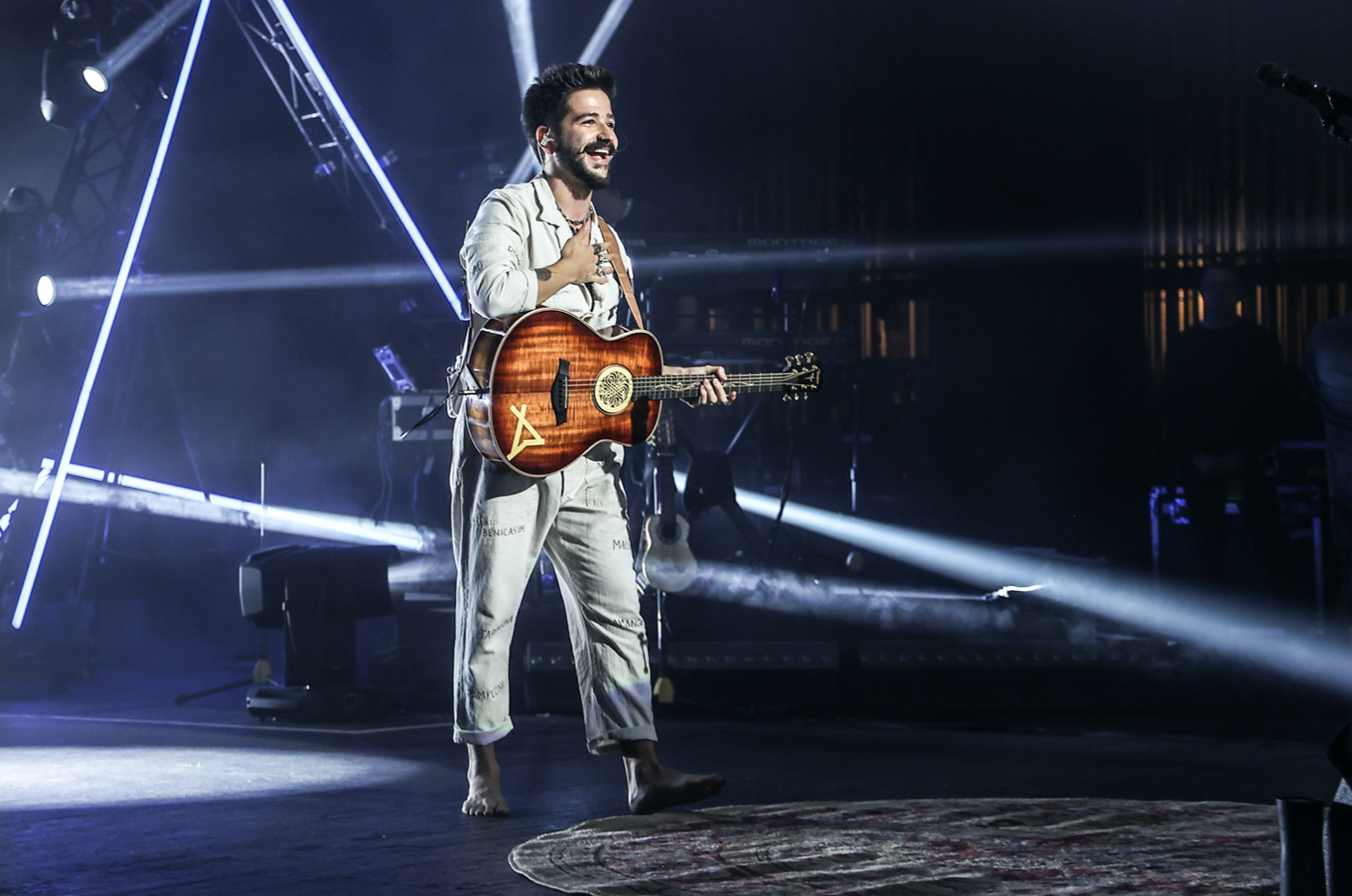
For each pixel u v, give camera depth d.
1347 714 8.27
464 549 4.82
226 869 3.91
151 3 11.66
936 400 11.79
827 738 7.19
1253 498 9.47
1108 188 11.64
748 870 3.73
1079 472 11.41
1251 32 12.55
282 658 11.98
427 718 8.22
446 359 12.09
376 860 4.02
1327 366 5.26
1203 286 9.70
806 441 12.18
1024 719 8.30
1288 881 2.63
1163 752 6.54
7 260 10.61
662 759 6.30
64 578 11.86
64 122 11.49
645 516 8.95
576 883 3.60
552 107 4.78
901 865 3.79
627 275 5.00
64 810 4.89
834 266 9.87
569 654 8.50
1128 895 3.40
